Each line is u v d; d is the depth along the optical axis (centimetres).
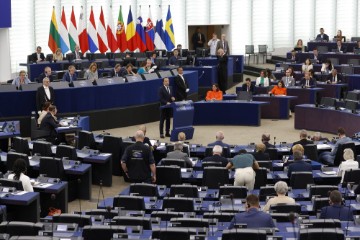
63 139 2305
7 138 2203
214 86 2941
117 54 3525
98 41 3444
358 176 1680
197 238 1127
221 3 4300
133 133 2692
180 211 1416
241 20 4338
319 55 3731
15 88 2564
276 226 1247
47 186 1664
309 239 1108
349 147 2030
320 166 1877
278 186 1412
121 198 1420
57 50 3378
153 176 1797
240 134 2691
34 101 2575
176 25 4225
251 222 1216
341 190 1602
